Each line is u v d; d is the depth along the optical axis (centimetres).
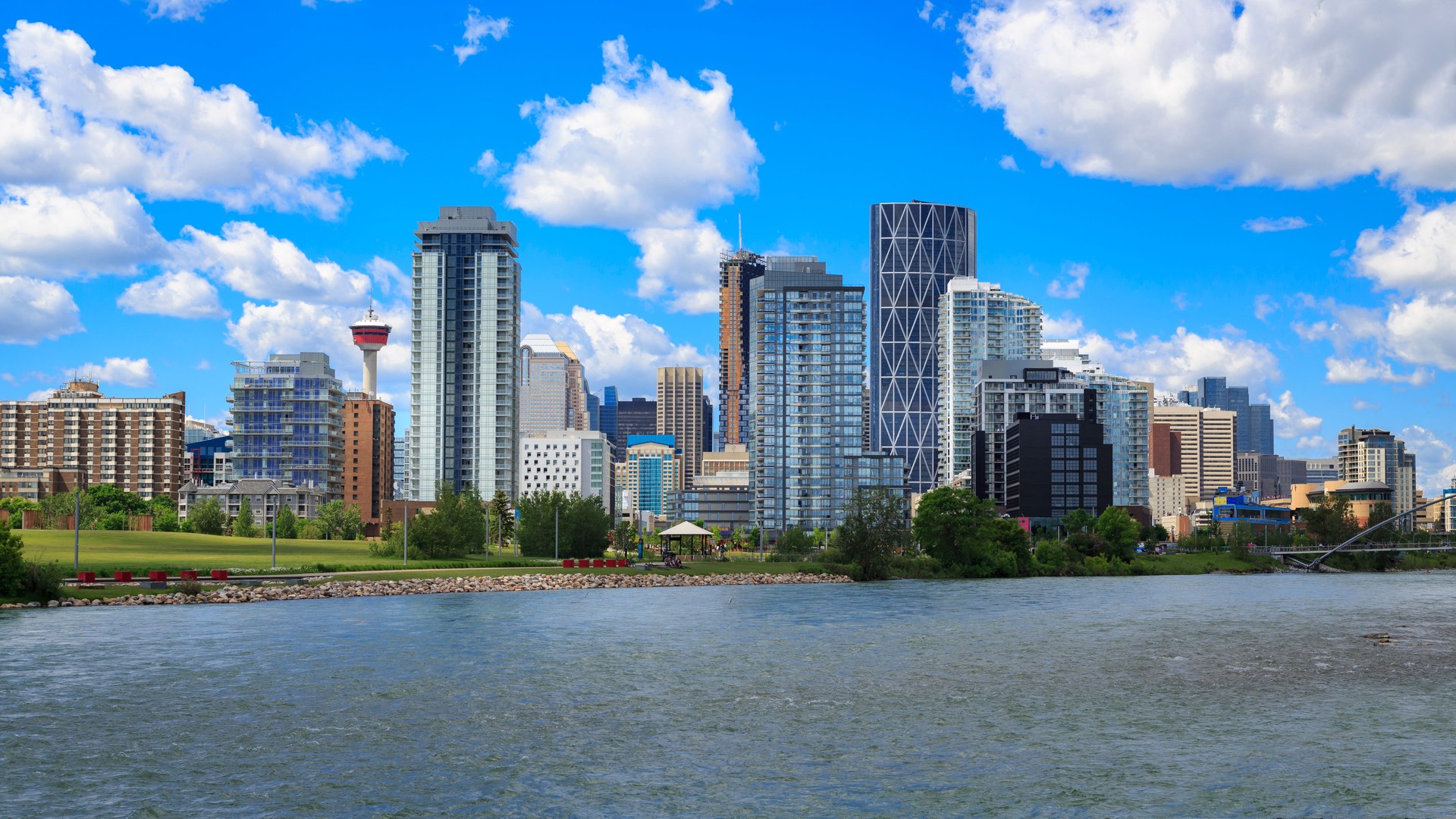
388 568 19288
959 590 18875
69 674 8600
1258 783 5744
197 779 5719
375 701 7681
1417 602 16625
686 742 6556
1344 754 6319
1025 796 5503
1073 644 10831
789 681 8575
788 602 15688
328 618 12731
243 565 18825
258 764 5994
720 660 9625
